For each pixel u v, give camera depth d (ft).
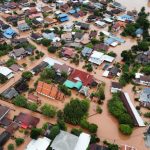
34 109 188.03
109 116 191.52
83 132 173.47
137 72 236.22
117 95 206.80
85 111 189.98
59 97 201.26
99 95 204.74
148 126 184.96
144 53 259.19
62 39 270.05
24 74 217.36
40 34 278.05
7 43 260.83
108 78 228.02
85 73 221.66
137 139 176.14
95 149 162.30
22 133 172.14
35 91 206.90
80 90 207.92
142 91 212.02
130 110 192.54
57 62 239.30
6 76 216.54
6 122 177.17
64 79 218.59
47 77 218.38
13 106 192.34
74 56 249.34
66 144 158.71
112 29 302.86
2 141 164.04
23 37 275.59
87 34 290.35
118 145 169.78
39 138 165.37
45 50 258.16
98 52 252.01
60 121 176.76
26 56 247.09
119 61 250.16
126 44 280.31
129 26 303.27
